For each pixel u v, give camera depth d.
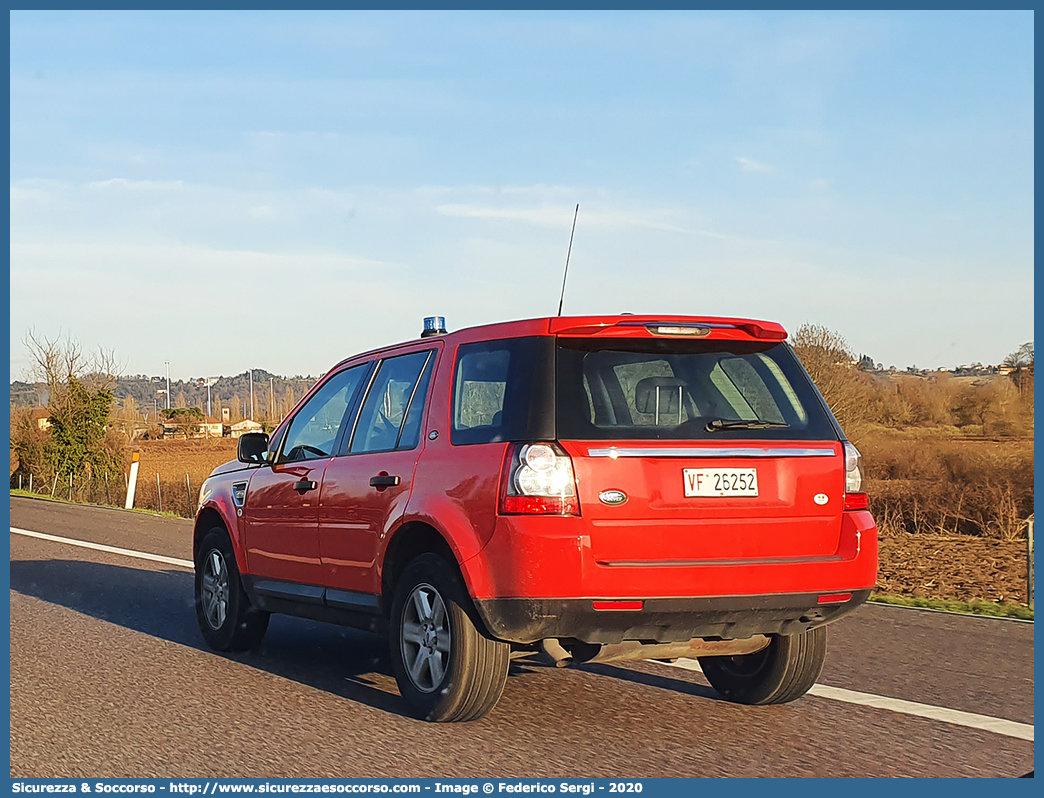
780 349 6.12
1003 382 28.95
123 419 40.12
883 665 7.62
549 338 5.71
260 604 7.84
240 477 8.18
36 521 21.23
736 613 5.62
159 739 5.71
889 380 29.34
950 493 20.97
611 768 5.20
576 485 5.42
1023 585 13.07
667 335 5.79
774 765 5.25
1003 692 6.78
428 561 6.00
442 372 6.32
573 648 5.84
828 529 5.84
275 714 6.24
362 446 6.89
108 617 9.84
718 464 5.62
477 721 6.05
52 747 5.59
